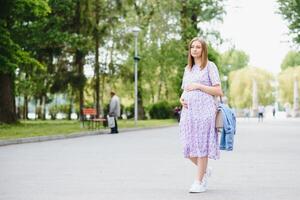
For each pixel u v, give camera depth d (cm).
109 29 4641
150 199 910
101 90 6047
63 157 1709
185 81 1030
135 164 1502
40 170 1348
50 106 7856
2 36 3466
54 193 973
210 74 1015
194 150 998
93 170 1351
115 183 1111
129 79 5072
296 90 9912
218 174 1282
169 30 5384
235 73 10100
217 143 1009
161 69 5834
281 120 7606
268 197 934
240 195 957
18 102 7488
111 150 2003
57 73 4672
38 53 4525
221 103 1025
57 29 4403
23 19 4103
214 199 911
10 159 1638
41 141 2553
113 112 3416
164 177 1213
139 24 5291
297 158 1706
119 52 5138
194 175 1252
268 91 9969
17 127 3594
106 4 4650
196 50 1016
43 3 3691
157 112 6838
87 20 4512
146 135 3170
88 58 4788
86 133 3136
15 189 1021
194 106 1004
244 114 10038
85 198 917
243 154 1855
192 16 5850
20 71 4688
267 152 1939
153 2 5372
